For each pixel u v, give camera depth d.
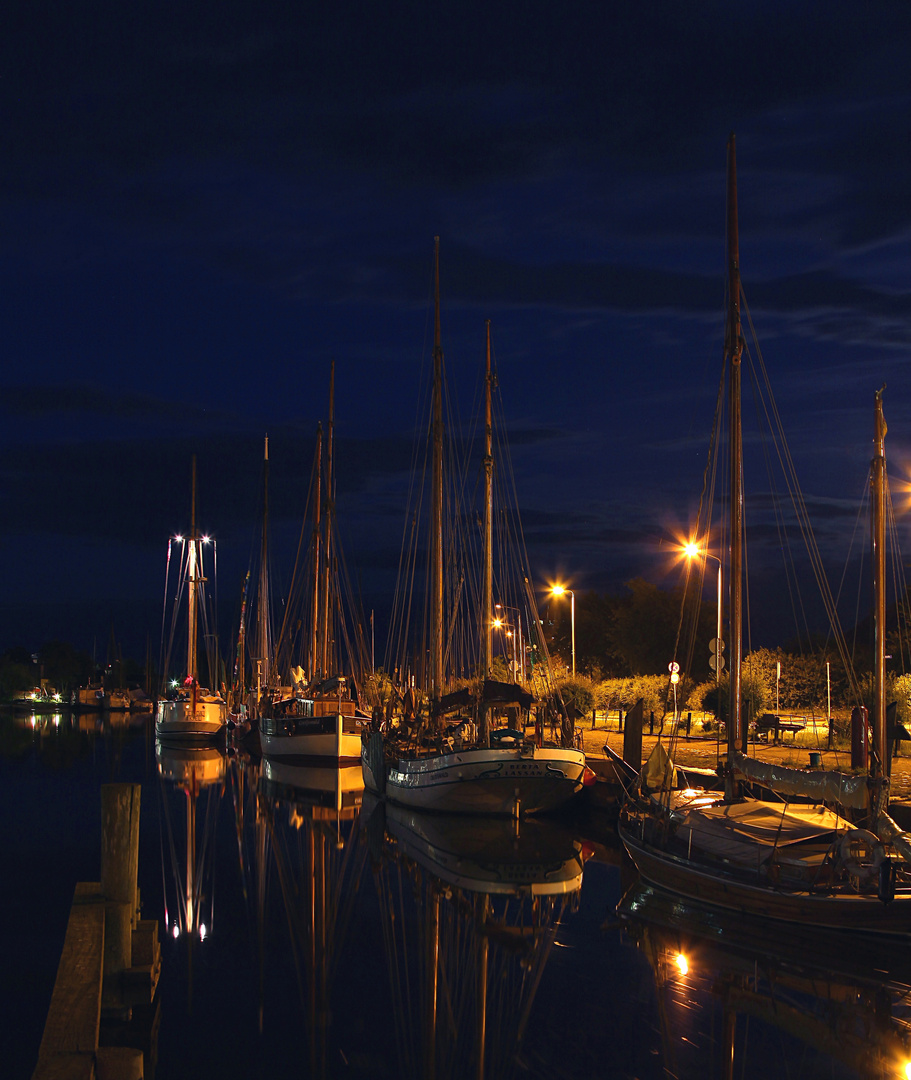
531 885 26.59
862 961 19.09
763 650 58.34
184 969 20.06
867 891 19.03
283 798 44.69
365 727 51.25
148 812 40.66
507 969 19.61
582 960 19.92
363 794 45.78
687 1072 14.85
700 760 37.03
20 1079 14.75
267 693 69.00
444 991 18.48
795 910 19.75
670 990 18.14
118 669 185.62
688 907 22.58
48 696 193.25
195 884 27.47
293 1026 16.97
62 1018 12.04
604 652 106.69
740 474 26.38
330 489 66.12
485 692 36.41
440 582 44.06
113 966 16.20
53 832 36.91
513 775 35.03
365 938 22.06
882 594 20.64
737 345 26.86
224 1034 16.53
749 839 21.56
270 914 24.25
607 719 57.41
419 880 27.47
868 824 19.48
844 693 52.62
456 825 35.66
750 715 44.62
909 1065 14.97
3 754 73.38
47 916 24.06
